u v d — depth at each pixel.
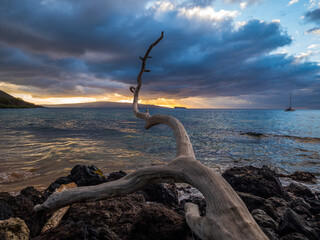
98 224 2.60
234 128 28.64
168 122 2.16
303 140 17.25
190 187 5.71
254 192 4.85
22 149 11.14
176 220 2.26
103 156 10.12
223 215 1.00
